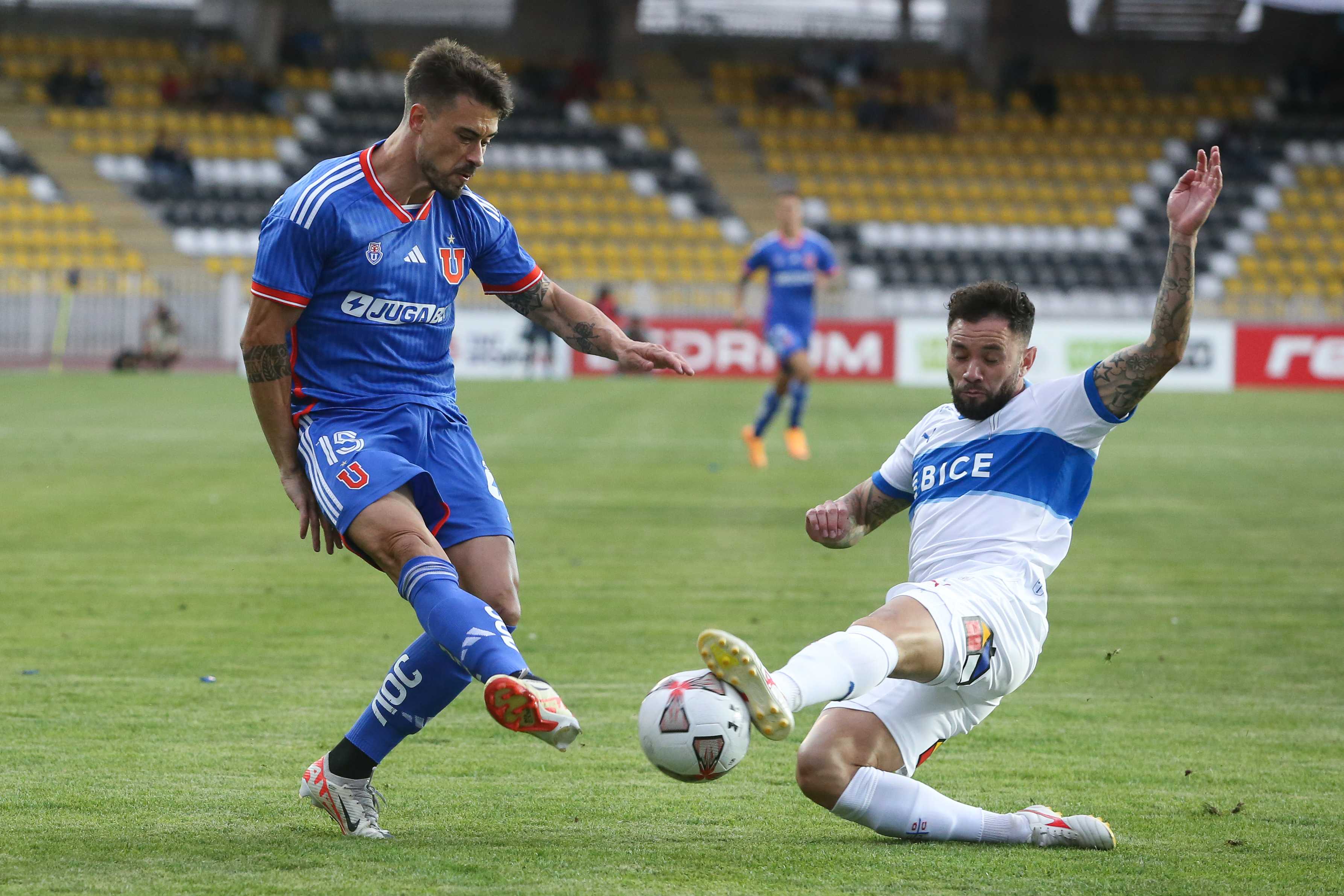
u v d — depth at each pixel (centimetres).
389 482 1280
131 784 1459
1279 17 14525
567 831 1323
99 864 1186
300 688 1931
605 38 14000
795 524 3647
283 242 1305
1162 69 14550
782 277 5141
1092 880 1174
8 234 11119
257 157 12238
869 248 12088
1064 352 9794
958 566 1295
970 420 1345
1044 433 1311
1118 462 5206
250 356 1322
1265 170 12975
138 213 11488
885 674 1156
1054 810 1409
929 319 10031
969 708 1291
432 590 1199
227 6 13750
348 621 2430
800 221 5191
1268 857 1249
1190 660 2198
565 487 4322
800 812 1404
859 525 1427
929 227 12312
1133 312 10988
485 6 14225
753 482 4491
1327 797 1470
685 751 1068
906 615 1200
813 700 1109
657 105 13400
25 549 3134
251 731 1695
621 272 11688
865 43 14512
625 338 1464
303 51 13262
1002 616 1240
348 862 1199
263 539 3334
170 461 4847
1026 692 1984
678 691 1079
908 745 1280
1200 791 1495
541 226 11988
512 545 1363
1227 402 8575
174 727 1709
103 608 2506
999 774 1561
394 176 1334
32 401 7231
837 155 13038
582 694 1931
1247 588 2830
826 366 10081
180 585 2744
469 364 9969
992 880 1169
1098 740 1722
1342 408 8062
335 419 1338
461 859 1212
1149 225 12519
